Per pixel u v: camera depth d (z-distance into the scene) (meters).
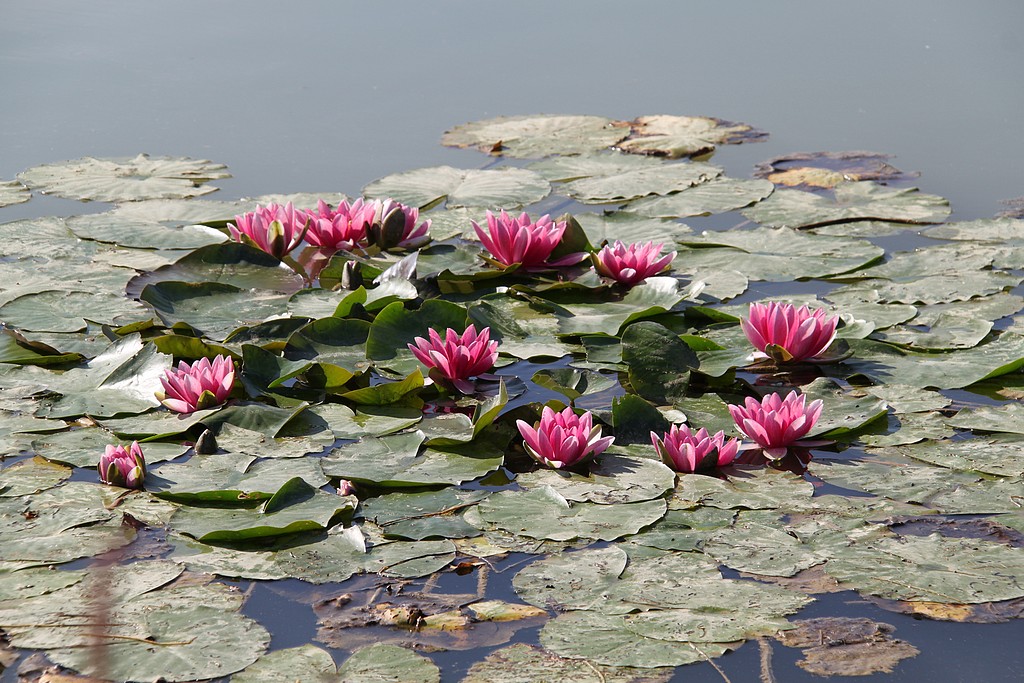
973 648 2.60
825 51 11.13
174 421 3.94
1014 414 3.92
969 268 5.44
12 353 4.50
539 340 4.72
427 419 4.01
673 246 5.98
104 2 13.37
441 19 12.69
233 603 2.81
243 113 9.07
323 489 3.50
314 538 3.15
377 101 9.51
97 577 2.80
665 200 6.84
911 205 6.53
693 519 3.24
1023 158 7.57
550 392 4.32
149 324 4.81
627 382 4.41
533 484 3.50
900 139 8.16
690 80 10.17
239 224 5.90
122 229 6.14
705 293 5.27
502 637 2.66
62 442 3.75
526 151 8.11
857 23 12.37
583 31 12.12
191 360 4.52
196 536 3.12
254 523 3.17
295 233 5.96
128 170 7.44
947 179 7.14
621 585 2.88
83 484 3.47
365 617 2.76
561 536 3.13
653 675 2.49
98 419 3.95
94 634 2.65
